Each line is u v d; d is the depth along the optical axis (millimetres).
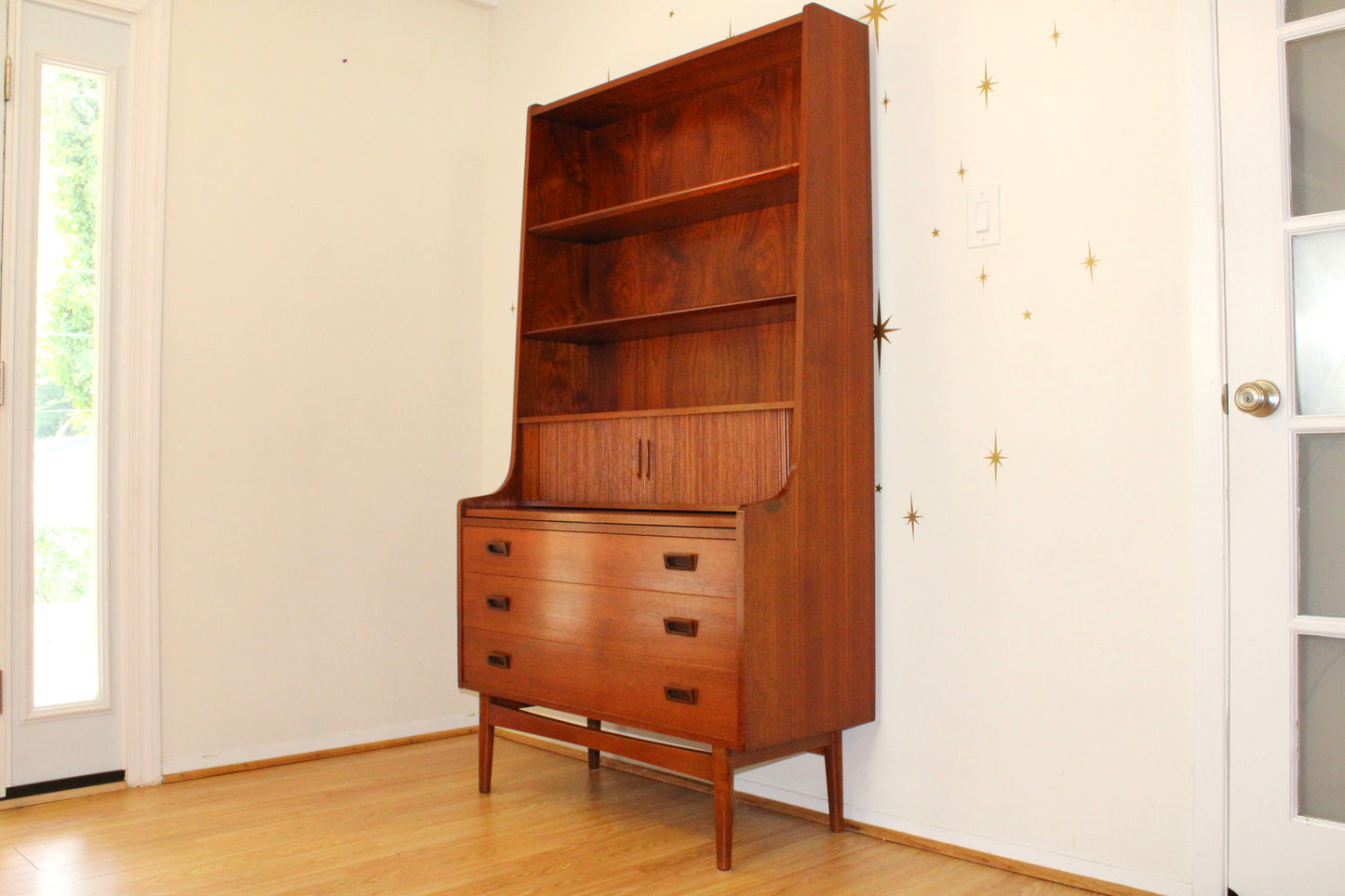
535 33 3473
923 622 2365
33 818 2545
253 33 3133
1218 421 1917
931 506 2359
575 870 2170
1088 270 2121
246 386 3084
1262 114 1883
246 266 3094
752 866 2199
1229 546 1904
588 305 3139
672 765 2283
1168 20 2014
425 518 3473
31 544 2715
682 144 2902
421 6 3520
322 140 3273
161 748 2887
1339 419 1790
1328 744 1812
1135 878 2018
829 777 2420
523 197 2986
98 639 2809
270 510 3121
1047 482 2172
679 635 2244
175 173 2965
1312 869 1798
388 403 3396
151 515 2877
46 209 2766
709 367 2834
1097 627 2090
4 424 2660
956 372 2322
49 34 2770
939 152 2361
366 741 3293
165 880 2115
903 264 2424
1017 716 2201
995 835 2225
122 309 2881
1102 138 2104
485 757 2781
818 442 2287
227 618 3025
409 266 3465
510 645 2689
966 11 2318
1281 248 1860
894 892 2053
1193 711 1948
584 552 2484
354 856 2256
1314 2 1853
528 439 2984
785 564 2207
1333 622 1789
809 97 2279
